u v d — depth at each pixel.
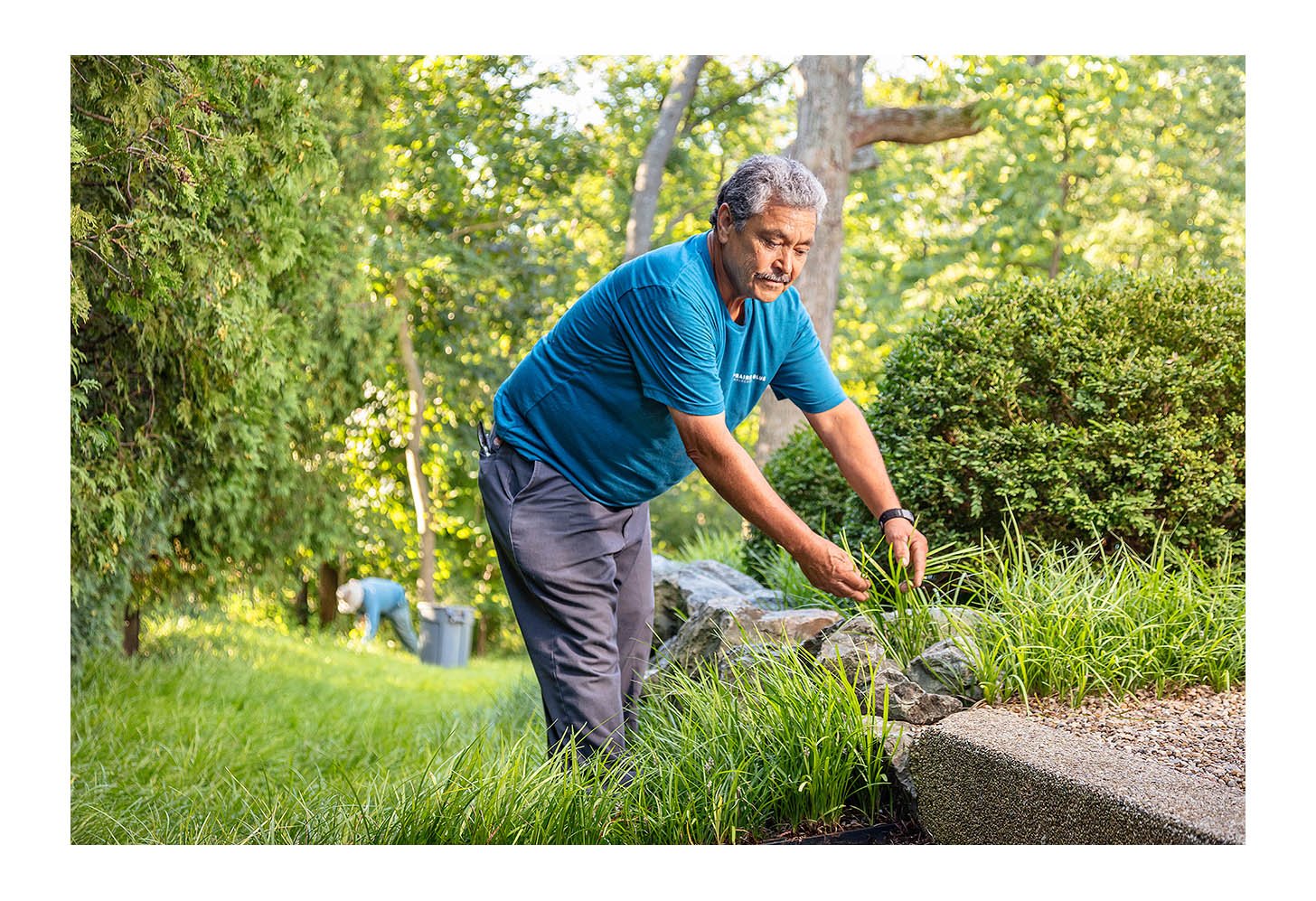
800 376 2.95
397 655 10.18
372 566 12.62
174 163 3.74
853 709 2.63
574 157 11.92
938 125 8.75
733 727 2.74
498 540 2.88
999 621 2.89
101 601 5.60
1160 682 2.84
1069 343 3.57
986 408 3.58
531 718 3.92
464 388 11.76
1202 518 3.44
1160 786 2.15
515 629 13.23
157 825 3.27
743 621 3.46
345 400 8.21
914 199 11.10
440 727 4.84
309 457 7.89
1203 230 10.05
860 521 3.93
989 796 2.34
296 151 4.59
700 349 2.56
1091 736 2.55
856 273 12.30
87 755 4.18
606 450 2.80
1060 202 10.13
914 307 10.84
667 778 2.64
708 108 12.13
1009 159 9.95
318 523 7.95
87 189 3.88
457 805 2.56
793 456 4.73
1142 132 10.12
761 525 2.62
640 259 2.66
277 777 3.96
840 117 7.90
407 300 10.90
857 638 3.02
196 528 6.54
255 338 4.57
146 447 4.66
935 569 3.27
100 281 4.08
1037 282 3.79
